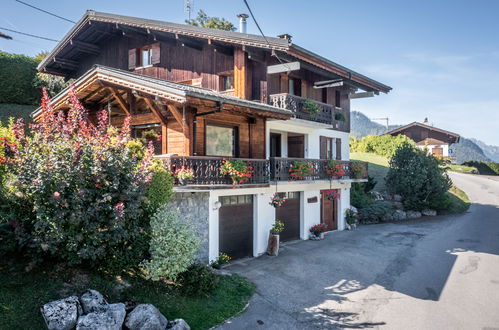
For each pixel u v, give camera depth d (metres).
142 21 14.68
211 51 14.86
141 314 6.74
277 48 12.82
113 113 13.84
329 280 10.80
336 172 16.67
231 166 11.26
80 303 6.57
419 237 16.66
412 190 22.19
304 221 16.06
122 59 17.58
